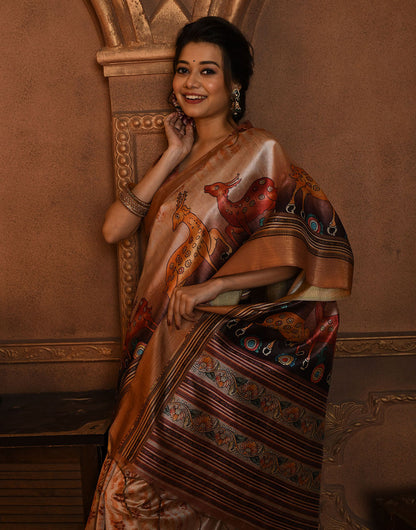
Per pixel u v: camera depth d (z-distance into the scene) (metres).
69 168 2.15
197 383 1.64
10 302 2.21
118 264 2.13
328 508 2.17
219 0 1.95
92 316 2.21
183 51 1.73
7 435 1.78
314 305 1.67
